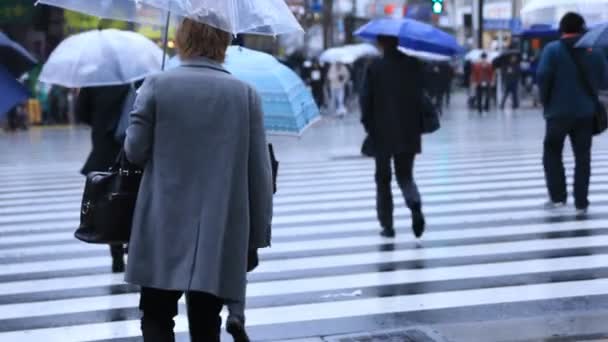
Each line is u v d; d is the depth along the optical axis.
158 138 7.89
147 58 15.21
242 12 8.69
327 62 73.19
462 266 15.71
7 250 18.73
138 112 7.91
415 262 16.16
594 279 14.53
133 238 7.91
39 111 63.69
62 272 16.47
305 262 16.42
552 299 13.35
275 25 8.98
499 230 18.88
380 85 17.03
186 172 7.86
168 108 7.88
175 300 8.34
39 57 69.12
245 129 8.09
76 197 27.11
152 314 8.27
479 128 48.12
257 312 13.05
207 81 8.02
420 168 30.36
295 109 11.97
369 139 17.66
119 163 8.54
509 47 80.56
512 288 14.07
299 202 23.81
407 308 13.09
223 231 7.84
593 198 22.52
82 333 12.44
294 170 31.31
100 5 9.84
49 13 68.81
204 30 8.17
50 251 18.56
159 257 7.77
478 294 13.76
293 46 81.69
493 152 35.16
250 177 8.23
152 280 7.83
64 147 45.47
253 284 14.81
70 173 33.53
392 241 18.12
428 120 17.25
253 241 8.28
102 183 8.26
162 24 10.78
